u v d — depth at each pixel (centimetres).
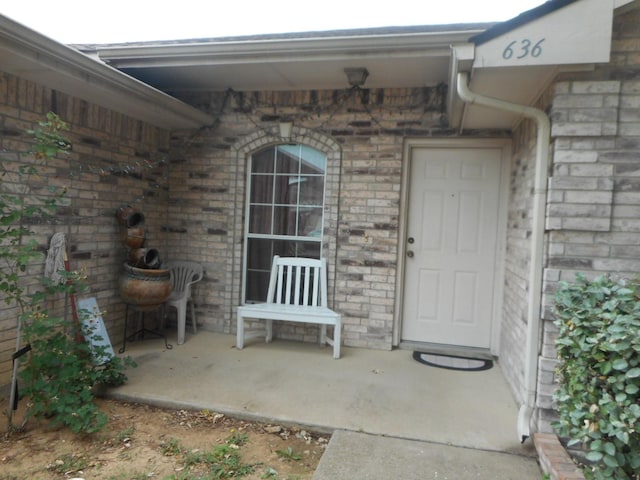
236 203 483
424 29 357
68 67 312
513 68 245
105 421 263
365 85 438
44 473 228
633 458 180
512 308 362
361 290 452
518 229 355
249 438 272
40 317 268
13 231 262
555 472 212
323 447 266
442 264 453
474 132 423
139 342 449
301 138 464
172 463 241
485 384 360
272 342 464
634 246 244
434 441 264
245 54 390
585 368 199
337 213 455
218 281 490
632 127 242
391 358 421
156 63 415
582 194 248
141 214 432
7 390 318
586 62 228
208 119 478
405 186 448
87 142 387
